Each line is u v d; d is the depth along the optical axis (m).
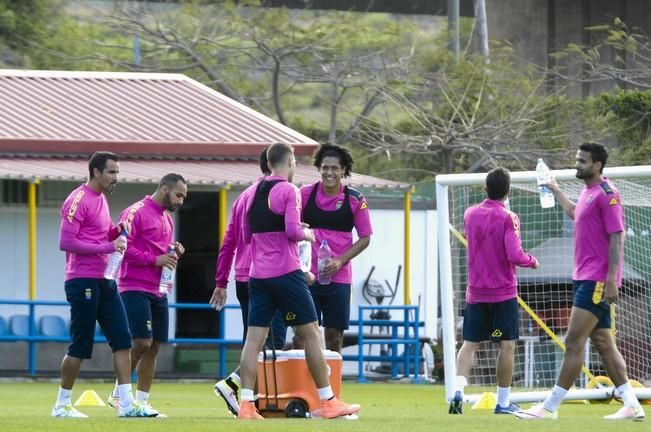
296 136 93.88
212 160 89.88
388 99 130.62
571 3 148.62
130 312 46.22
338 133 141.88
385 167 139.75
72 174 78.50
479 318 47.62
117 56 145.12
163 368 85.75
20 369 82.94
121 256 43.06
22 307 83.38
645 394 56.53
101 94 97.50
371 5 154.75
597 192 41.53
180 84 102.19
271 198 41.06
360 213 46.25
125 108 95.00
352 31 135.12
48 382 78.62
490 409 54.09
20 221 83.81
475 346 48.22
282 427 37.16
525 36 151.00
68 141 86.31
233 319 85.69
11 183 83.81
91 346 43.81
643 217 63.81
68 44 142.25
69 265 43.56
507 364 47.47
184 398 64.94
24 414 48.81
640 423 40.75
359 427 37.44
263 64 138.38
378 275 93.06
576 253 42.16
